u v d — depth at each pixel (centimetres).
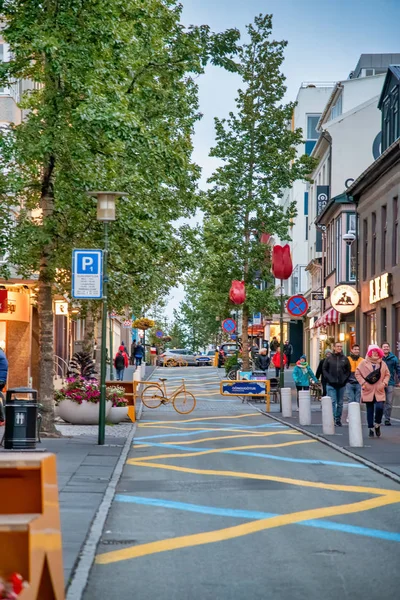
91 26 2136
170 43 2541
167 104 2655
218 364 8444
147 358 9562
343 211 5056
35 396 1841
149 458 1841
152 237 2405
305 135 8456
